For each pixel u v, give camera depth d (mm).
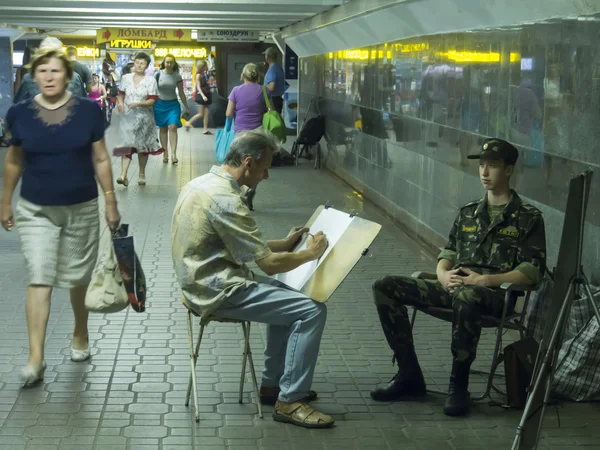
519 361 4750
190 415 4609
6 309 6496
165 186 13062
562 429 4531
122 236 5016
